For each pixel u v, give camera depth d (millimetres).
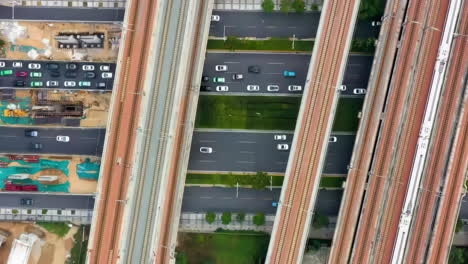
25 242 77875
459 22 69312
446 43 68375
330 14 70000
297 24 78562
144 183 73000
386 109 70750
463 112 69250
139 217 73125
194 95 73000
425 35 69625
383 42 71000
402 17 70500
